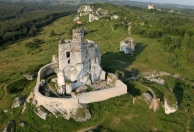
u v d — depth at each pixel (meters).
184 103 58.59
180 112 52.50
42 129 47.06
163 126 48.12
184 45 100.19
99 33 145.50
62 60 54.56
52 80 59.97
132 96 56.06
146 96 55.09
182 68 85.81
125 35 131.50
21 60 108.38
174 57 91.75
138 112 52.09
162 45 104.81
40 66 85.50
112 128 47.53
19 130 47.25
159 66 86.00
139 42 114.56
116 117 50.69
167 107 51.84
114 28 147.00
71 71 56.78
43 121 48.22
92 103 52.44
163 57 93.19
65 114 49.47
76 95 52.12
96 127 47.47
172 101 52.31
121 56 93.88
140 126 48.22
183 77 79.75
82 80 59.44
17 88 69.00
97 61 62.03
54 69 65.88
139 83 64.56
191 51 94.31
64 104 49.84
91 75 61.34
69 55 55.72
